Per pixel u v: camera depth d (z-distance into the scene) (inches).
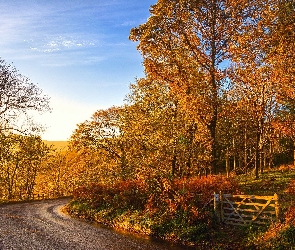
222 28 925.2
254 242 476.7
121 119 1347.2
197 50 940.6
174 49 952.9
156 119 1035.9
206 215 591.2
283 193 737.6
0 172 2007.9
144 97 1193.4
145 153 990.4
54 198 1699.1
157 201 713.0
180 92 934.4
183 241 550.9
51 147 2092.8
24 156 1913.1
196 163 984.9
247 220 545.6
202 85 919.7
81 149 1544.0
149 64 954.1
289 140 1568.7
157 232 608.4
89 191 1020.5
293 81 861.8
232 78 967.6
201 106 909.8
